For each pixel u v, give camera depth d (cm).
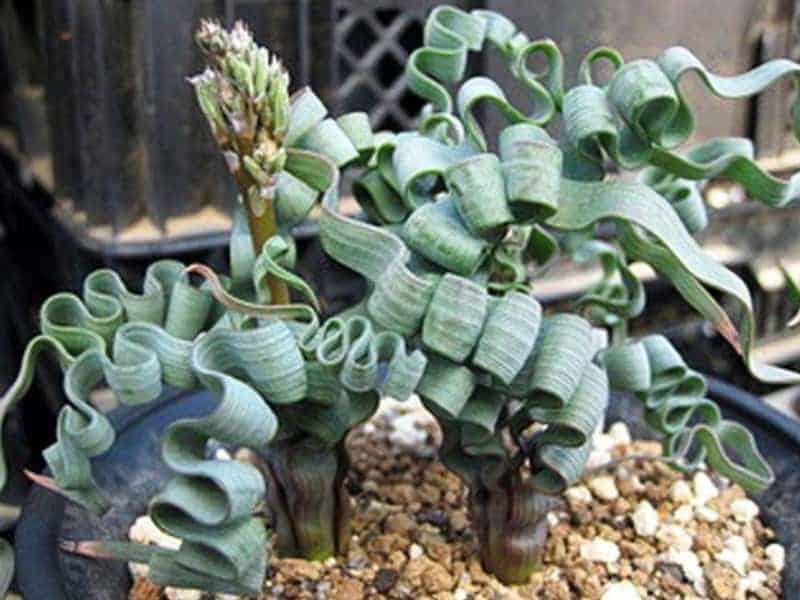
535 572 19
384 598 18
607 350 18
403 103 35
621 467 22
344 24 32
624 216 15
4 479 16
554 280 34
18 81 38
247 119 15
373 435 23
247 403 14
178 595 18
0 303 41
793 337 37
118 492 20
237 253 17
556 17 31
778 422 21
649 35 32
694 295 16
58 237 34
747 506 21
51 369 36
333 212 15
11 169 41
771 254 36
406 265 15
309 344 16
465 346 15
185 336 17
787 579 19
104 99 29
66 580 17
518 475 18
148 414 22
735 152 17
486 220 15
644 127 15
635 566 19
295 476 18
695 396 19
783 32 34
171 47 29
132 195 30
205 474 14
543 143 15
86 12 29
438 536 20
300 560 19
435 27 18
